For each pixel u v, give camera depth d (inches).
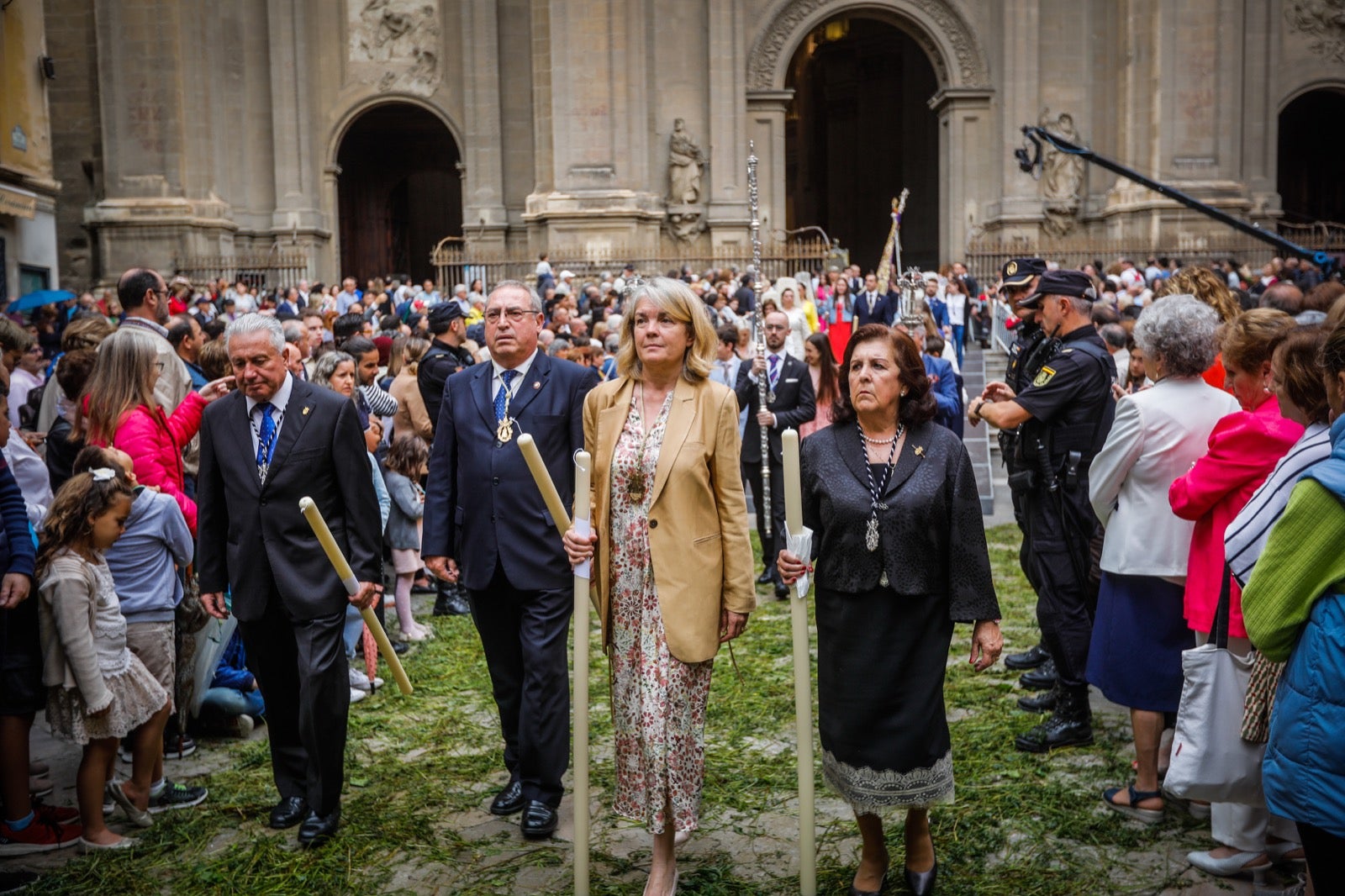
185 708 206.1
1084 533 198.4
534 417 179.6
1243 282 855.1
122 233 1026.7
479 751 207.6
